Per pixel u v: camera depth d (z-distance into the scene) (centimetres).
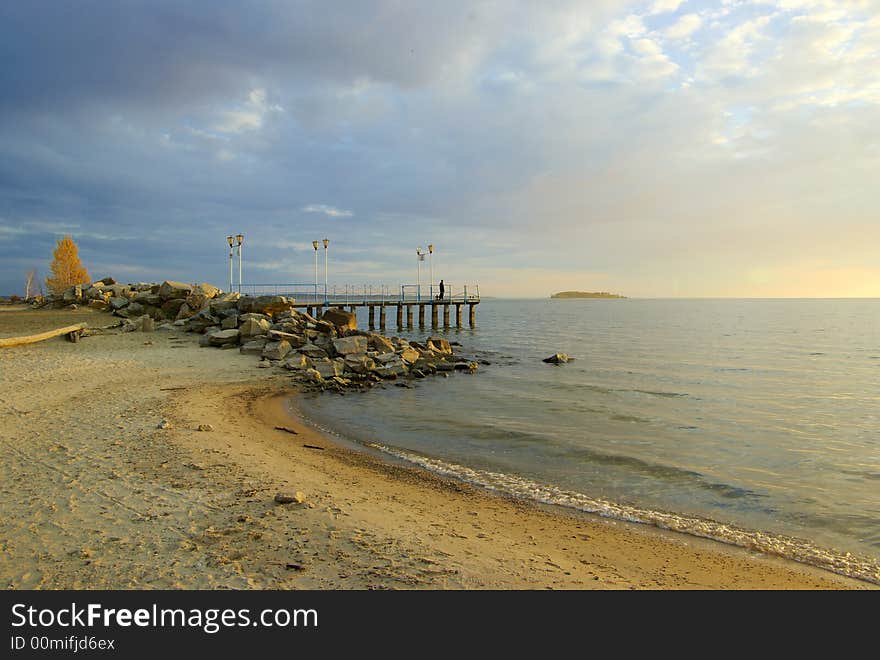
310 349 2661
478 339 4925
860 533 839
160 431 1185
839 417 1738
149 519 710
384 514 805
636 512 911
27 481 838
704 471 1148
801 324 8262
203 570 582
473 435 1438
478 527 798
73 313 3678
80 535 654
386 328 6250
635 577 657
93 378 1892
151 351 2578
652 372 2747
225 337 2803
